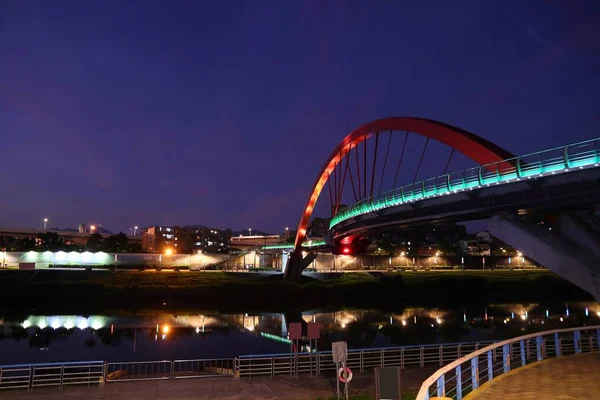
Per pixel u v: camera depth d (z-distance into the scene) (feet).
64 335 183.93
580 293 386.32
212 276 346.54
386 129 211.00
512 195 105.91
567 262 92.48
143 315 250.98
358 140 247.29
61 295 294.25
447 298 363.56
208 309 284.00
